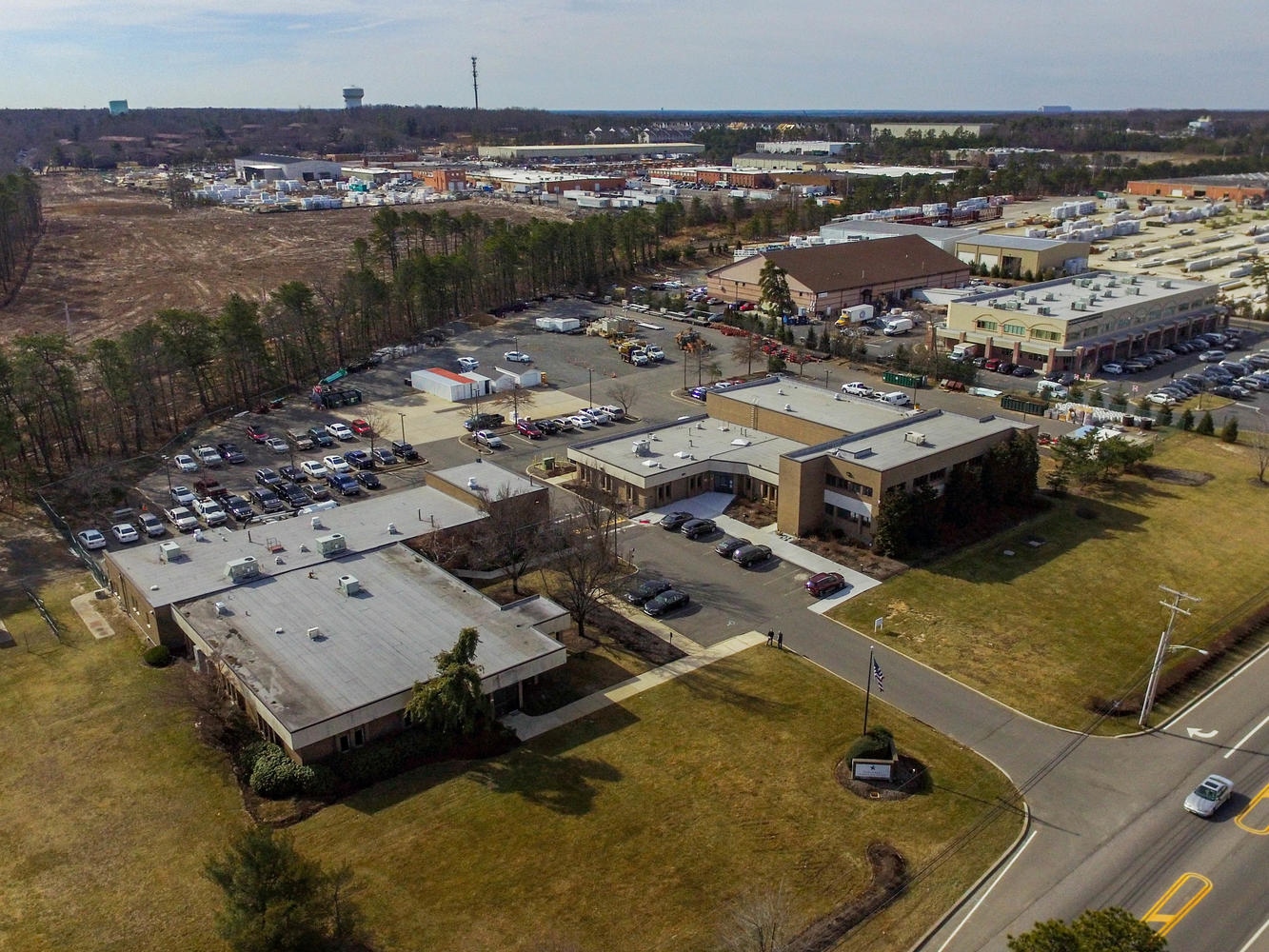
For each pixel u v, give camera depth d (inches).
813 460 2741.1
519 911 1456.7
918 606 2396.7
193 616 2139.5
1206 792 1694.1
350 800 1721.2
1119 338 4584.2
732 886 1508.4
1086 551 2687.0
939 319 5334.6
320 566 2390.5
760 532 2827.3
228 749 1852.9
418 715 1786.4
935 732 1909.4
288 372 4392.2
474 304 5664.4
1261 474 3144.7
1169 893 1503.4
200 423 3870.6
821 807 1692.9
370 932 1411.2
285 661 1955.0
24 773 1800.0
